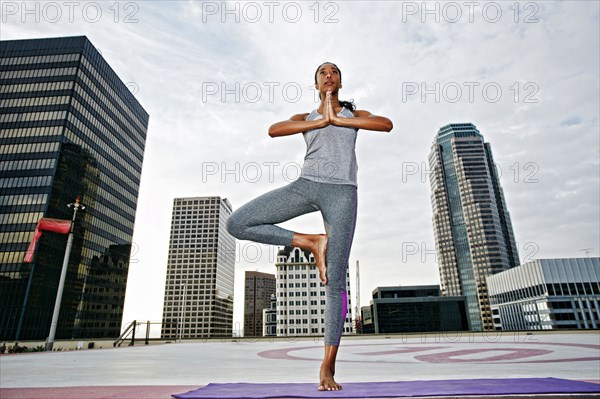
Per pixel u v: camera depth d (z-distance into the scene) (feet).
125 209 303.27
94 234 261.24
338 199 10.61
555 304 266.77
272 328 424.05
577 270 273.75
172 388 12.12
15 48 252.21
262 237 10.66
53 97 239.09
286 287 320.91
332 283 10.50
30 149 228.43
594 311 261.03
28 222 214.07
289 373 20.06
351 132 11.46
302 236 10.68
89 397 9.91
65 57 249.55
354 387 10.55
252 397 9.06
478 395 8.45
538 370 19.44
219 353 44.52
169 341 100.53
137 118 329.93
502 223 577.84
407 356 34.35
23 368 23.43
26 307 199.52
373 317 327.26
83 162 250.37
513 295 313.53
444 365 24.25
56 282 222.89
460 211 583.17
